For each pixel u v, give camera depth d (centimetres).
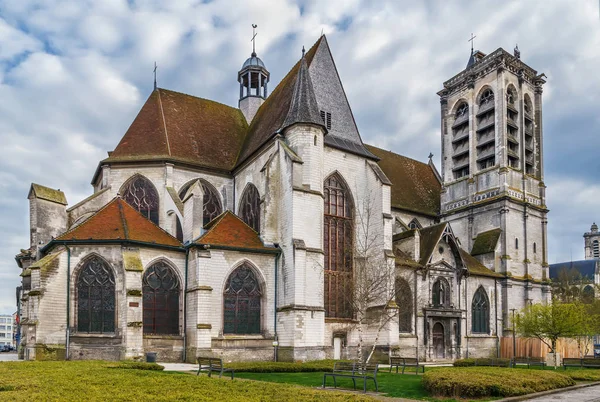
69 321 3931
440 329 5781
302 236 4481
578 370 3900
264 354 4353
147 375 2534
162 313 4250
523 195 7019
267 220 4653
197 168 5475
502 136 6981
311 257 4475
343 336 4900
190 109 6041
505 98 7131
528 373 2905
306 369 3584
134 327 3853
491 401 2242
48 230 4734
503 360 4188
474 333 6100
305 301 4359
